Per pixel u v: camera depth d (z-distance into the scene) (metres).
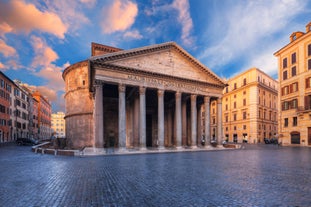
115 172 12.16
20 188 8.69
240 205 6.37
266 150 30.69
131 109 38.81
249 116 58.06
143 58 30.53
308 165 14.73
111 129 41.12
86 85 41.00
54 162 17.33
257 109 56.81
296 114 39.88
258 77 58.34
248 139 58.19
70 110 43.09
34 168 14.04
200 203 6.57
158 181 9.66
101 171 12.55
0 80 50.38
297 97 39.88
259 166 14.28
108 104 41.34
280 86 44.72
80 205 6.50
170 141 43.72
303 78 38.56
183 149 31.62
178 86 33.28
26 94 72.81
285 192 7.75
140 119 29.56
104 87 35.22
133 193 7.73
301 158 19.28
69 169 13.45
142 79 30.06
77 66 42.00
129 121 39.81
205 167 13.94
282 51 43.97
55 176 11.15
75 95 42.19
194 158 20.14
